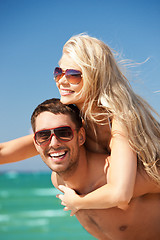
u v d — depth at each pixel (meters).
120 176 2.50
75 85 2.82
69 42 2.98
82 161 2.78
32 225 18.08
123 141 2.65
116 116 2.74
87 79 2.82
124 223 2.84
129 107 2.81
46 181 63.06
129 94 2.92
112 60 3.03
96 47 2.94
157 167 2.79
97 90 2.86
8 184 53.75
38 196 33.53
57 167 2.67
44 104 2.80
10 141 3.29
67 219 19.83
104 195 2.49
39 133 2.69
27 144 3.23
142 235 2.89
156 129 2.98
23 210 24.69
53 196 33.28
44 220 19.69
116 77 2.97
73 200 2.68
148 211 2.82
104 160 2.84
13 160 3.26
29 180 67.12
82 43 2.93
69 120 2.71
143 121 2.86
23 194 35.69
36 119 2.77
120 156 2.59
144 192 2.77
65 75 2.85
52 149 2.65
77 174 2.76
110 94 2.84
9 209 25.23
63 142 2.65
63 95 2.85
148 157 2.71
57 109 2.72
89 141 2.97
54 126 2.65
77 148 2.73
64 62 2.92
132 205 2.77
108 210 2.79
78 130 2.77
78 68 2.84
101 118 2.87
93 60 2.86
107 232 2.93
